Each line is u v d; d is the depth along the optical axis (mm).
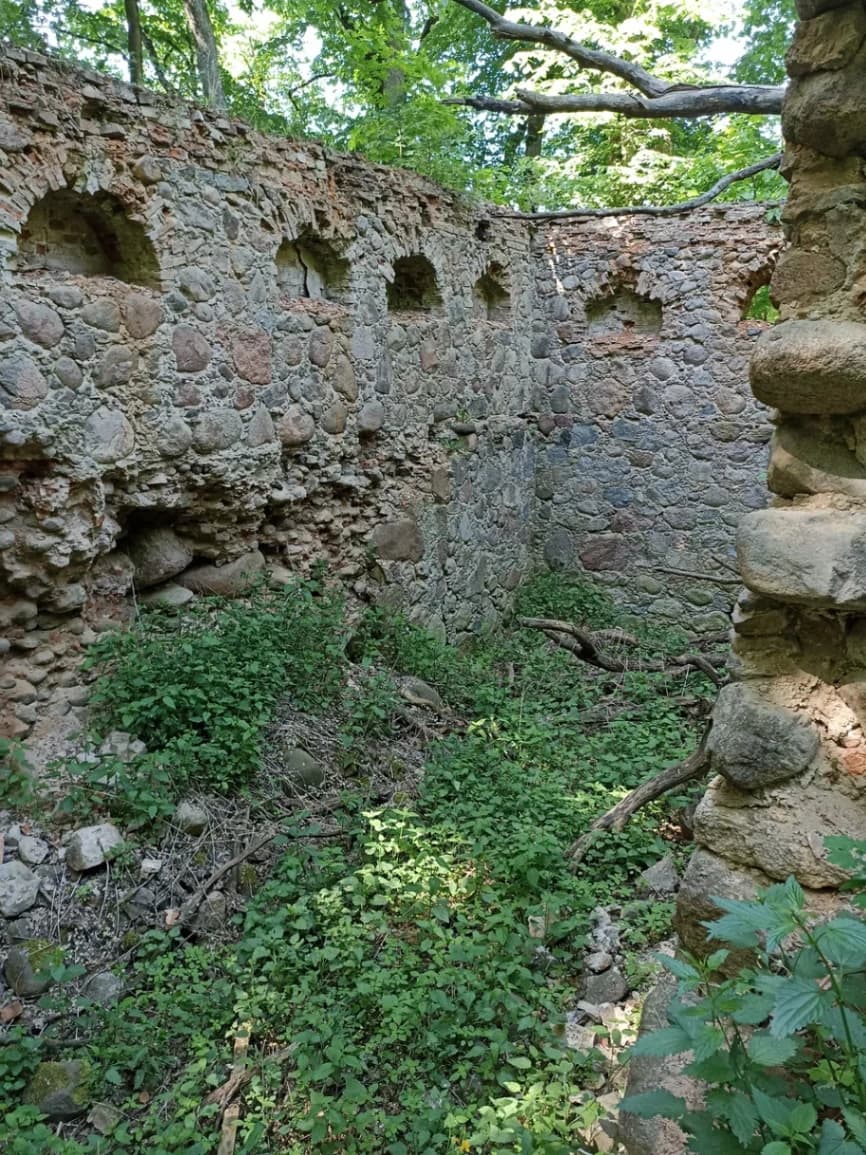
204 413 4719
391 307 6883
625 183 9789
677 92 3742
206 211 4648
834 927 1301
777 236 7434
